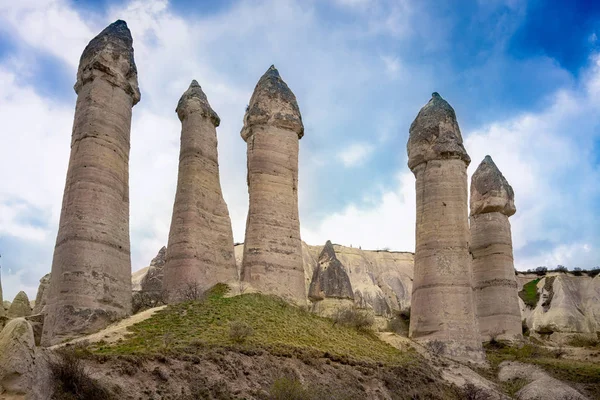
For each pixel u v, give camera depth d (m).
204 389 18.47
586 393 29.91
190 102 35.75
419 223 35.53
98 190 26.92
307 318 30.98
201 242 32.78
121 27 31.23
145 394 17.08
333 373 23.84
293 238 34.44
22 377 14.14
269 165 35.19
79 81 29.53
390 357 28.98
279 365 22.44
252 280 32.72
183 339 22.89
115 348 21.11
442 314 32.81
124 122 29.47
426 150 36.47
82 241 25.69
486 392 27.95
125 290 27.12
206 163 34.94
